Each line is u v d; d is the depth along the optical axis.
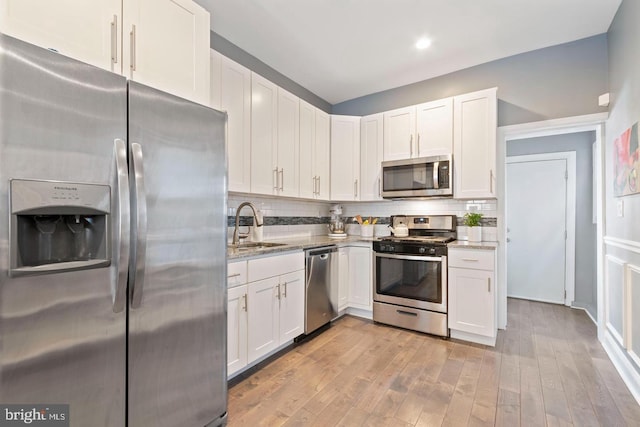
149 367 1.29
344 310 3.34
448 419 1.64
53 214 1.03
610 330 2.33
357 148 3.55
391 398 1.83
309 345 2.57
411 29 2.46
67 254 1.18
